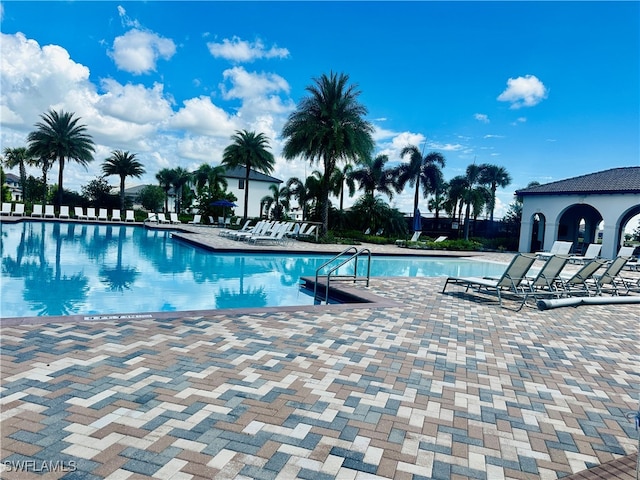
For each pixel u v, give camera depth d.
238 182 52.00
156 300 7.53
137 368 3.36
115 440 2.33
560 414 3.00
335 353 4.02
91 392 2.90
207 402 2.85
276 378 3.33
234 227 32.09
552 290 8.20
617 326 6.00
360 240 25.58
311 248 17.08
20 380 3.03
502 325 5.68
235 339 4.27
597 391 3.47
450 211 38.78
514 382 3.57
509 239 27.95
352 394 3.12
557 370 3.94
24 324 4.36
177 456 2.21
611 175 23.61
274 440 2.43
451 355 4.20
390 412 2.87
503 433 2.68
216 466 2.15
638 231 38.72
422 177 32.09
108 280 9.12
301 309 5.83
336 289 8.01
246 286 9.37
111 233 22.08
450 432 2.65
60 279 8.94
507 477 2.22
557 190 23.70
